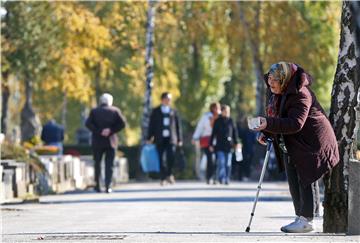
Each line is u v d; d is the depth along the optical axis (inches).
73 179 2283.5
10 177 1690.5
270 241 844.6
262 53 3718.0
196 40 3663.9
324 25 3319.4
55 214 1305.4
